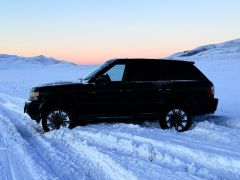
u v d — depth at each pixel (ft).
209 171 10.33
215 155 11.64
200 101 17.33
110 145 13.64
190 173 10.02
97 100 16.80
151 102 17.06
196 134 15.90
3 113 24.00
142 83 17.07
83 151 12.78
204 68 86.17
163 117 17.13
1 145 13.88
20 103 30.50
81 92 16.75
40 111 16.58
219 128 16.99
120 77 17.06
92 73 17.70
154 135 15.39
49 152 12.75
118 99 16.89
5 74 130.62
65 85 16.81
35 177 9.75
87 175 9.95
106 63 17.49
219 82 48.85
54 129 16.53
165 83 17.24
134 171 10.03
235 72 69.31
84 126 17.30
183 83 17.34
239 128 18.01
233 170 10.51
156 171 10.04
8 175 10.04
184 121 17.12
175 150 12.78
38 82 63.82
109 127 17.08
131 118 17.08
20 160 11.63
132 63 17.25
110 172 10.14
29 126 18.67
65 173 10.12
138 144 13.57
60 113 16.70
